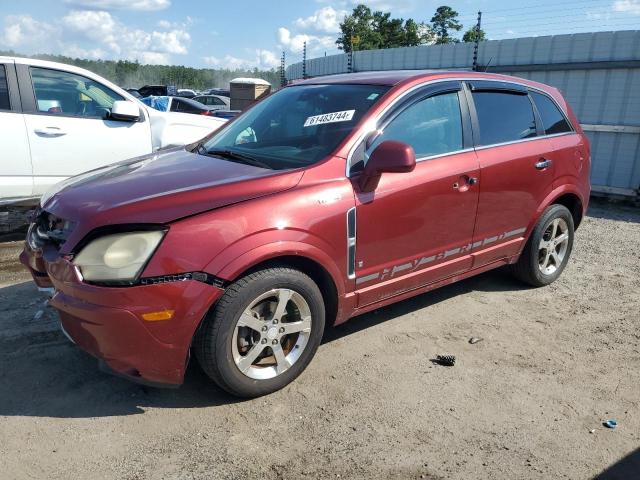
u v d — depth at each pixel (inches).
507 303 176.4
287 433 109.2
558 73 367.2
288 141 141.6
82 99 233.9
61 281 107.2
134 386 123.5
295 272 117.6
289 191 118.1
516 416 116.3
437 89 150.3
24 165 214.4
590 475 99.5
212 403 118.3
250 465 100.1
